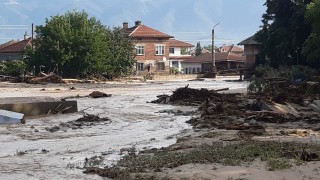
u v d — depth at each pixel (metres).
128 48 70.94
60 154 14.07
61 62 62.53
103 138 17.38
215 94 32.22
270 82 35.25
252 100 27.03
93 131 19.28
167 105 31.16
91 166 12.21
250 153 12.30
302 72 45.12
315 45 41.06
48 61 62.88
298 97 27.44
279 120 20.62
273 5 57.16
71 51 62.94
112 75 68.38
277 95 26.25
